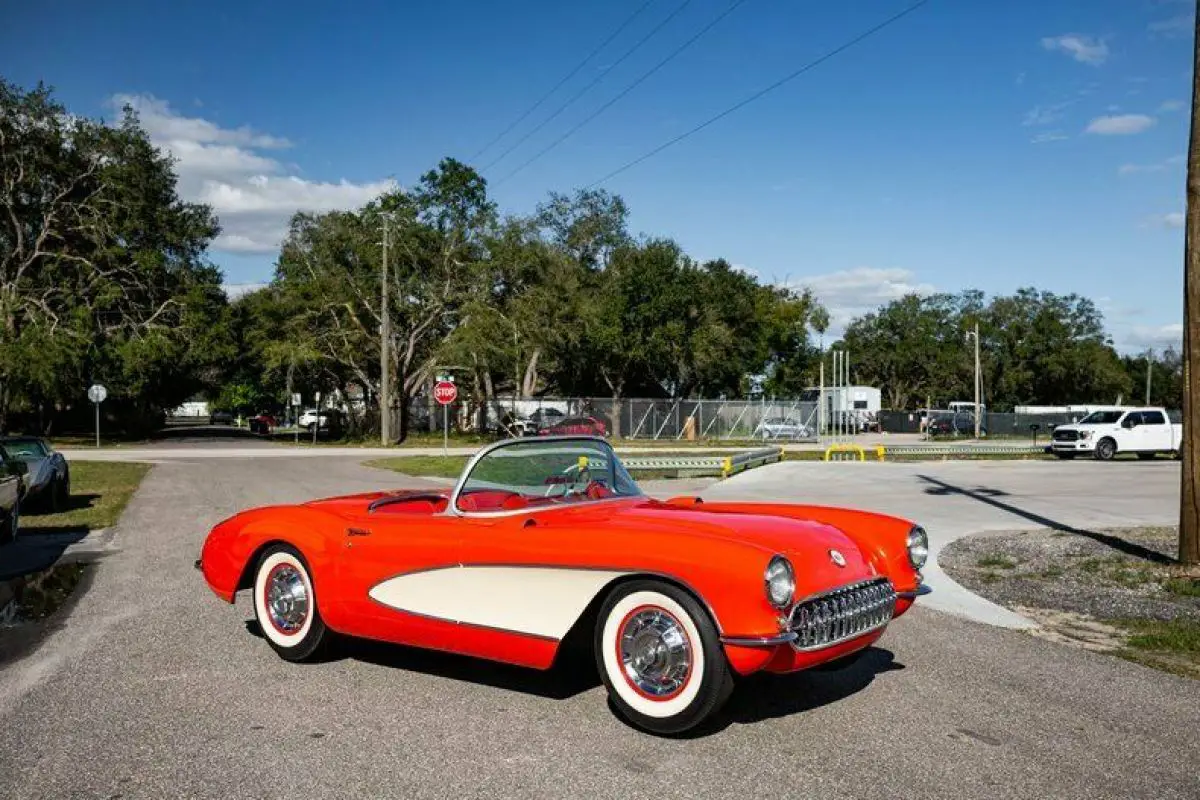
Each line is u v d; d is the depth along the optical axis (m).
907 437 65.50
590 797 3.71
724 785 3.83
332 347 48.25
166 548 11.14
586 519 4.91
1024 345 90.12
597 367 53.28
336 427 60.81
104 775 3.95
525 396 54.50
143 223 50.44
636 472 25.75
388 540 5.32
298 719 4.70
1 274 47.22
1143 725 4.66
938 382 99.94
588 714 4.76
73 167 49.84
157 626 6.90
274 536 5.82
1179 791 3.80
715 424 50.47
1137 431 32.44
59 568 9.66
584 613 4.74
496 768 4.02
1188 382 9.42
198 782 3.87
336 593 5.52
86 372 46.72
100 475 23.95
